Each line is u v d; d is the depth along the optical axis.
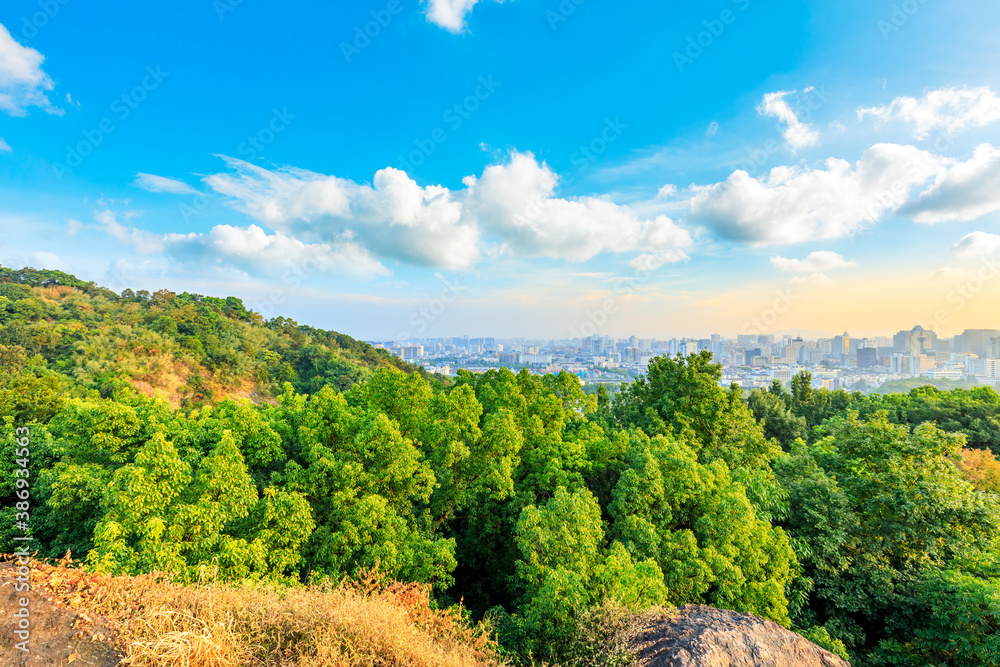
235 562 9.52
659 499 14.19
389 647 6.11
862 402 44.25
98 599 5.89
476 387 25.70
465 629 8.02
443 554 12.20
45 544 16.58
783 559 13.08
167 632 5.36
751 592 11.83
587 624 8.28
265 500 11.37
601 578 9.88
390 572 11.45
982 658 9.88
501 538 17.28
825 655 6.89
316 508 13.67
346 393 22.84
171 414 20.31
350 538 11.95
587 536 11.27
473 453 17.30
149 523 9.26
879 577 13.59
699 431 21.81
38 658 4.84
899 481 15.02
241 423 14.91
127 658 4.93
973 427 34.22
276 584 8.81
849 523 15.05
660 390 23.84
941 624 11.10
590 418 27.59
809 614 13.85
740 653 6.57
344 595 7.37
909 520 14.16
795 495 16.09
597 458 18.88
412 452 14.19
